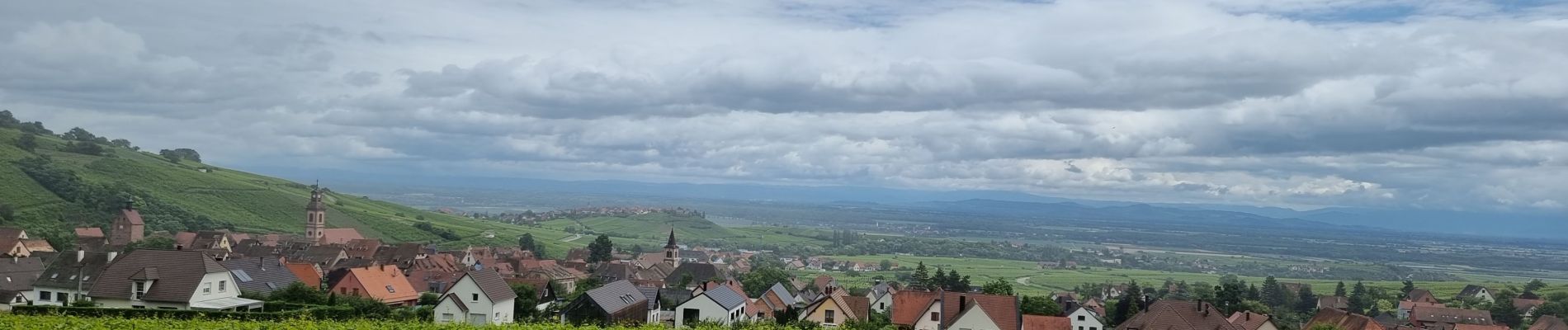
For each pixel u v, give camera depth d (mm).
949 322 114938
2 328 61656
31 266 133375
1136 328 128625
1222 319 123312
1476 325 186500
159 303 98188
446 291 109062
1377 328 144125
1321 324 150500
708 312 115438
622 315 110938
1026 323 123500
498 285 113750
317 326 73188
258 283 123812
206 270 101000
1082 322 152875
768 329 103375
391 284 138375
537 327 77312
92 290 98500
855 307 138875
